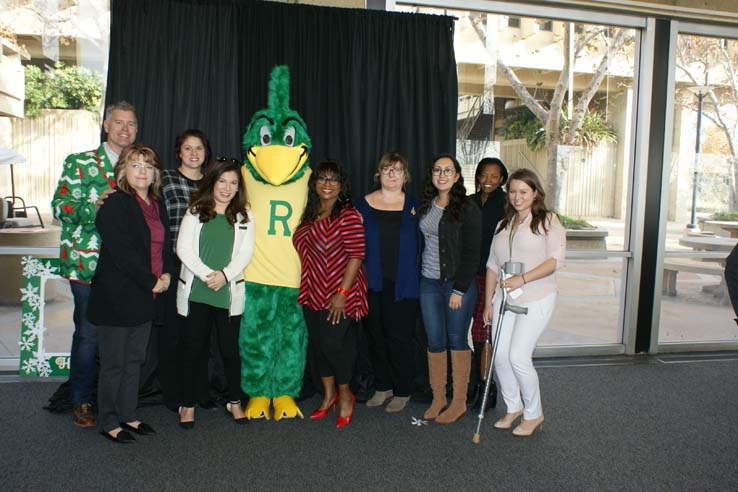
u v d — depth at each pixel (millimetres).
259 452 3104
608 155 5000
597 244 5012
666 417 3688
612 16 4859
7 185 4188
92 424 3350
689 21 4996
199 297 3277
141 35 3740
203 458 3012
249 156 3586
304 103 3979
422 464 3014
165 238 3252
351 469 2941
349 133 4074
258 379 3557
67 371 4121
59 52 4195
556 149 4902
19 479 2738
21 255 4207
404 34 4145
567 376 4480
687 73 5109
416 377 4000
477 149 4758
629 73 4988
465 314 3498
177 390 3559
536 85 4836
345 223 3373
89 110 4242
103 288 3025
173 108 3820
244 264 3354
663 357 5016
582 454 3160
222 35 3859
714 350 5219
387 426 3502
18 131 4188
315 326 3488
